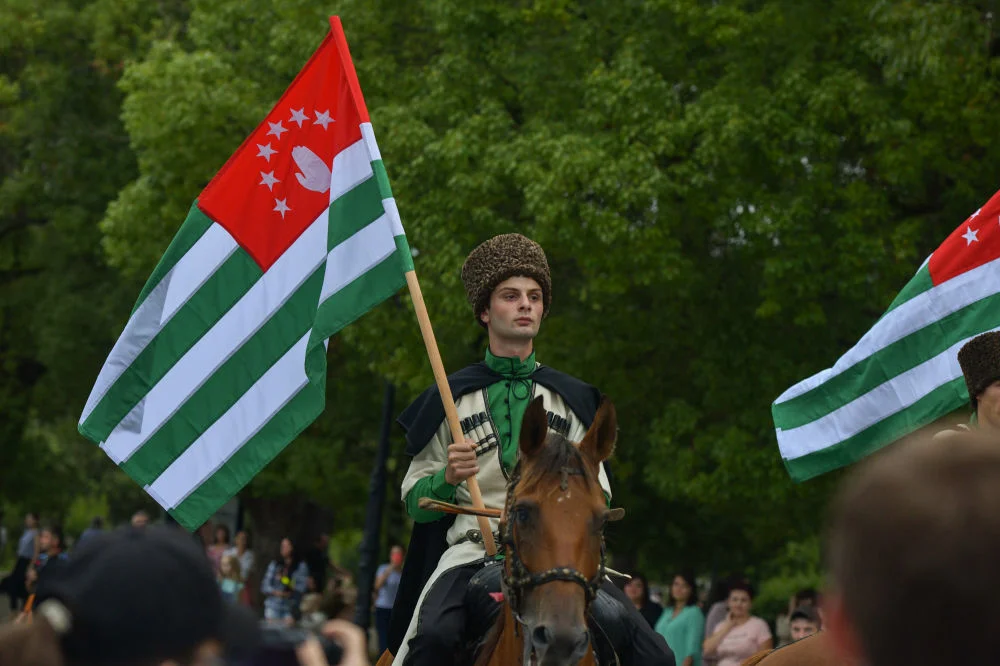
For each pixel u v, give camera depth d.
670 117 39.22
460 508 12.70
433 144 40.66
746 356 41.00
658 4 39.84
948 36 33.12
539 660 10.59
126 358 17.05
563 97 41.59
